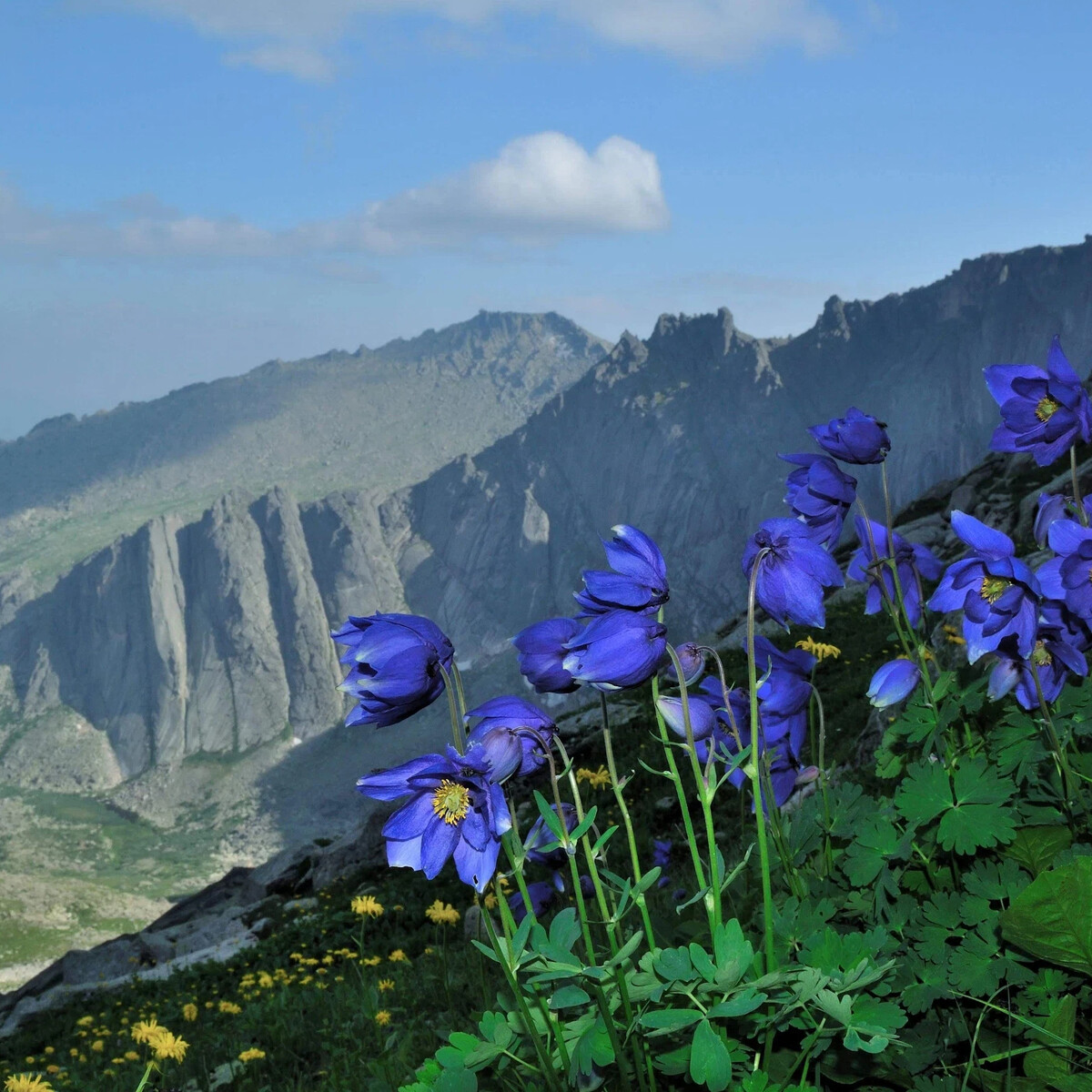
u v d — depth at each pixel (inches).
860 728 459.2
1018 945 72.9
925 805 86.7
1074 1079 71.1
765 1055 72.9
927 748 97.2
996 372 95.8
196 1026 394.6
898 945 84.0
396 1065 150.2
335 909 617.6
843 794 100.4
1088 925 69.8
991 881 82.2
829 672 642.8
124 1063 337.1
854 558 105.8
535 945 71.2
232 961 582.2
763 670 91.5
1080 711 93.4
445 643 74.7
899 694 98.7
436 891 551.8
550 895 107.3
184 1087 252.4
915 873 94.6
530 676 76.0
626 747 609.0
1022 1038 76.7
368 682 71.3
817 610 75.3
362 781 67.4
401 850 69.2
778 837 94.1
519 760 72.2
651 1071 72.8
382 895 568.4
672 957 70.1
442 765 67.7
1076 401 91.2
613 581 73.4
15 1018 669.9
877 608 105.7
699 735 73.3
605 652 71.3
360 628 76.3
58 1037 594.2
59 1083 323.6
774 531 78.0
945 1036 80.3
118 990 666.2
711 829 71.7
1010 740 96.3
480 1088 88.4
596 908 99.4
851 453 101.2
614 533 74.9
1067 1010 72.0
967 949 79.7
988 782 85.4
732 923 69.4
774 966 73.7
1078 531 85.4
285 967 528.1
